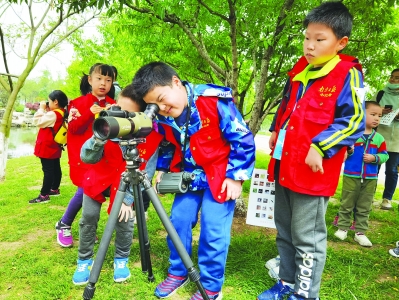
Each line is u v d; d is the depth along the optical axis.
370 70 4.00
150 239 2.81
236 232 3.04
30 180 5.43
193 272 1.57
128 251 2.18
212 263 1.86
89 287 1.48
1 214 3.55
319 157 1.60
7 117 5.46
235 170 1.84
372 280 2.24
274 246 2.70
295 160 1.76
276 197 2.03
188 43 4.15
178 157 2.04
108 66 2.52
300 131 1.75
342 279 2.18
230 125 1.83
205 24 3.63
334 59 1.75
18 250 2.61
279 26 2.94
